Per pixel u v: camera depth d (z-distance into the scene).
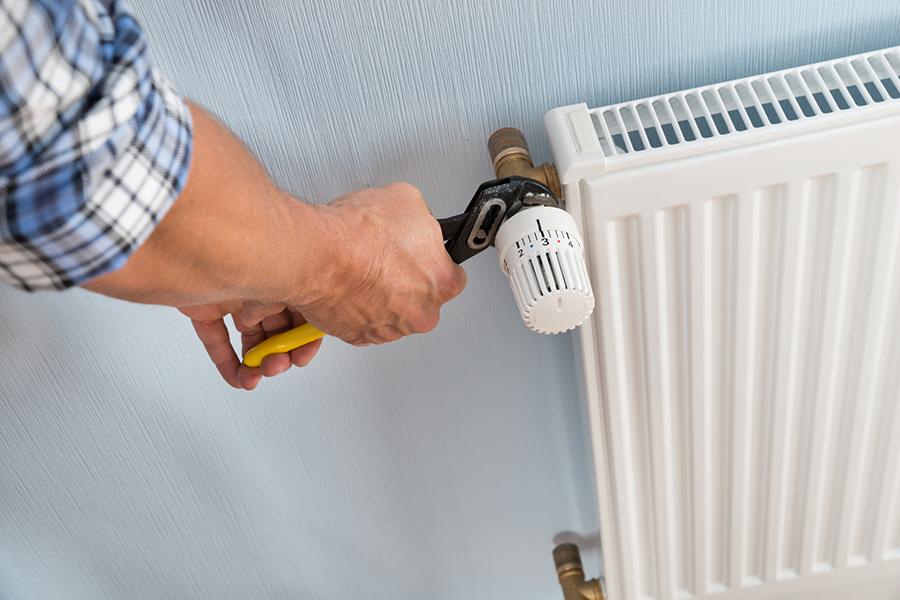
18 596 0.84
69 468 0.71
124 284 0.30
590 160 0.45
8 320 0.59
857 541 0.73
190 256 0.31
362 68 0.49
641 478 0.65
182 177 0.28
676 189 0.46
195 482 0.75
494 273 0.61
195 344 0.63
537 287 0.43
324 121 0.52
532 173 0.48
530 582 0.93
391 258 0.44
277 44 0.48
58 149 0.24
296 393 0.68
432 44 0.49
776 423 0.61
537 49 0.50
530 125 0.54
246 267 0.33
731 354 0.57
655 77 0.52
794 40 0.51
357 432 0.73
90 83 0.25
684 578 0.74
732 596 0.76
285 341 0.52
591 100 0.53
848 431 0.63
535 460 0.79
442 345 0.66
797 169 0.46
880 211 0.49
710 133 0.56
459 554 0.88
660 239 0.49
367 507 0.81
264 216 0.33
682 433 0.62
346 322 0.46
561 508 0.84
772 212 0.49
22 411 0.65
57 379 0.63
